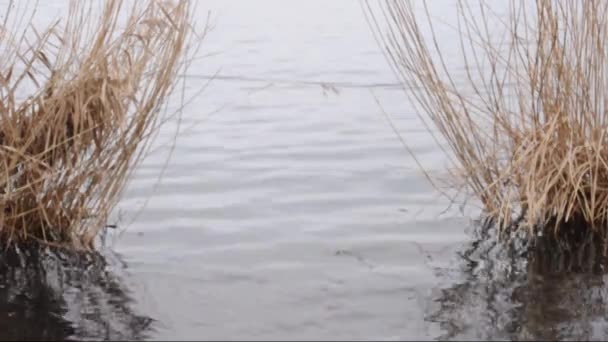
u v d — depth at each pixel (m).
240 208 5.37
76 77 4.78
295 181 5.92
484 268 4.44
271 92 8.93
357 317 3.90
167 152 6.60
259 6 15.84
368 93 8.84
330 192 5.69
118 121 4.70
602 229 4.87
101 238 4.84
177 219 5.15
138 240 4.82
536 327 3.79
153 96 4.77
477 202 5.41
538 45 4.87
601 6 5.11
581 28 4.87
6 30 5.36
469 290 4.18
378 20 13.92
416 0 14.99
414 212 5.27
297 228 5.02
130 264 4.50
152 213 5.24
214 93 8.85
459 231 4.95
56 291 4.18
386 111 8.04
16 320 3.88
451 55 10.46
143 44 4.74
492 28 12.01
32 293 4.16
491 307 3.99
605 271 4.38
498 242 4.78
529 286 4.21
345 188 5.77
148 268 4.45
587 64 4.95
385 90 8.95
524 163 5.00
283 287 4.23
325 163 6.37
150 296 4.12
